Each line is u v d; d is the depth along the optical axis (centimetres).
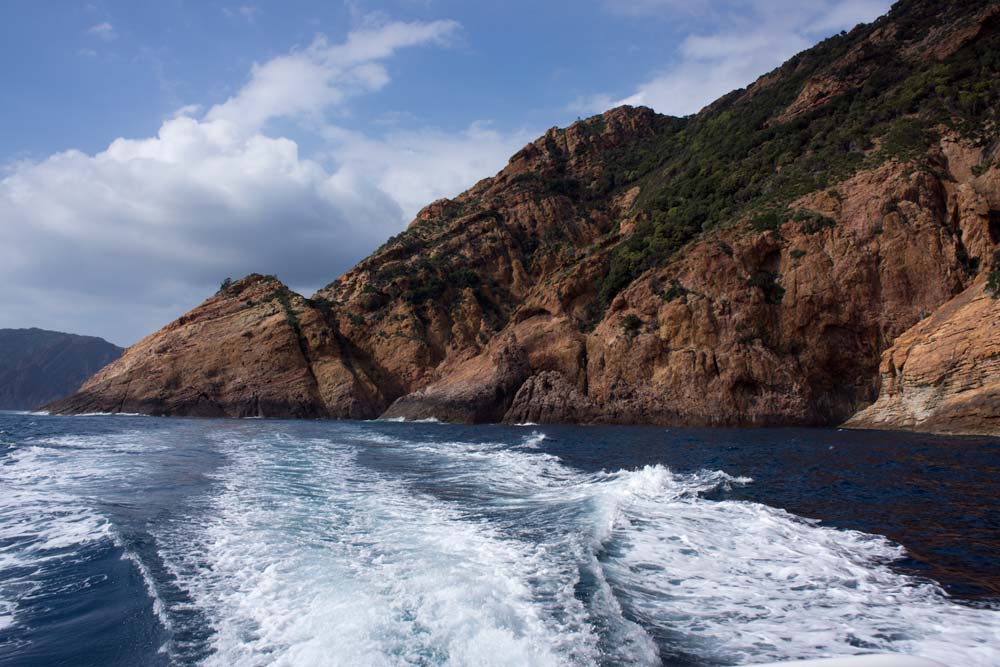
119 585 741
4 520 1070
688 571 790
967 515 1110
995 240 3344
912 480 1493
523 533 980
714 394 3803
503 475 1661
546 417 4416
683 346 4031
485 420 4688
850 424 3391
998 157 3353
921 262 3494
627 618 623
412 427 4009
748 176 5034
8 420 4716
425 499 1291
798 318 3766
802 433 3036
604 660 525
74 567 813
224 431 3453
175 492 1353
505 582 729
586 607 649
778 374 3700
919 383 3011
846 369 3681
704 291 4081
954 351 2853
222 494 1330
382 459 2048
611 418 4159
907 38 5225
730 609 658
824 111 5025
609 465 1839
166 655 550
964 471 1623
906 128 4006
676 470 1688
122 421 4656
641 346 4178
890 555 862
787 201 4203
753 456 2031
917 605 671
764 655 545
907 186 3634
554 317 5109
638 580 754
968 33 4375
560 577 750
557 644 553
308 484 1485
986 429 2619
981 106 3838
